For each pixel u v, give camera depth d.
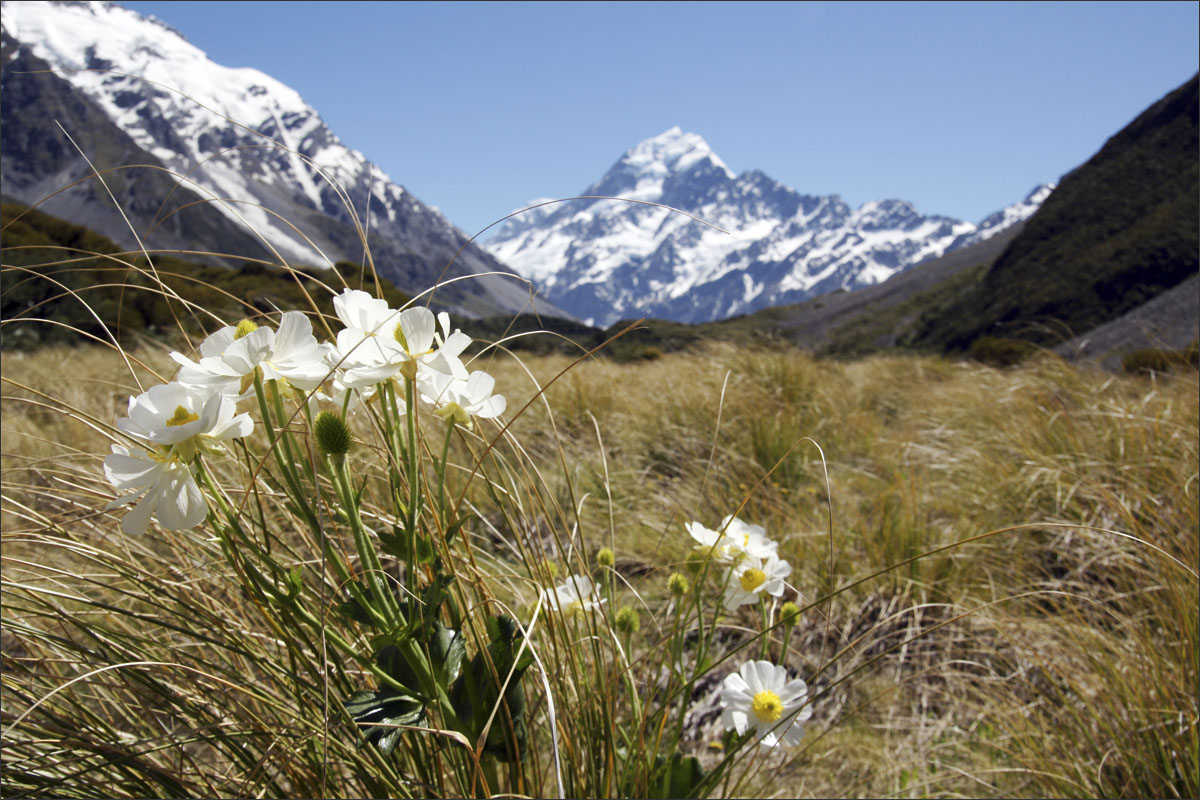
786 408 5.04
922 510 3.30
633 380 6.51
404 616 1.00
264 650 1.26
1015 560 2.94
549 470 3.96
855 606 2.77
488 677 1.09
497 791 1.21
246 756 1.14
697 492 3.56
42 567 1.21
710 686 2.24
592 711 1.29
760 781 1.90
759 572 1.38
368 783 1.16
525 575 1.81
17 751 1.08
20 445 3.12
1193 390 3.94
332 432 0.92
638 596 1.48
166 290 1.13
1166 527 2.60
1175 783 1.73
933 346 52.94
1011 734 1.99
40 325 7.99
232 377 0.89
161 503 0.84
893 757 2.01
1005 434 4.16
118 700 1.35
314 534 1.09
